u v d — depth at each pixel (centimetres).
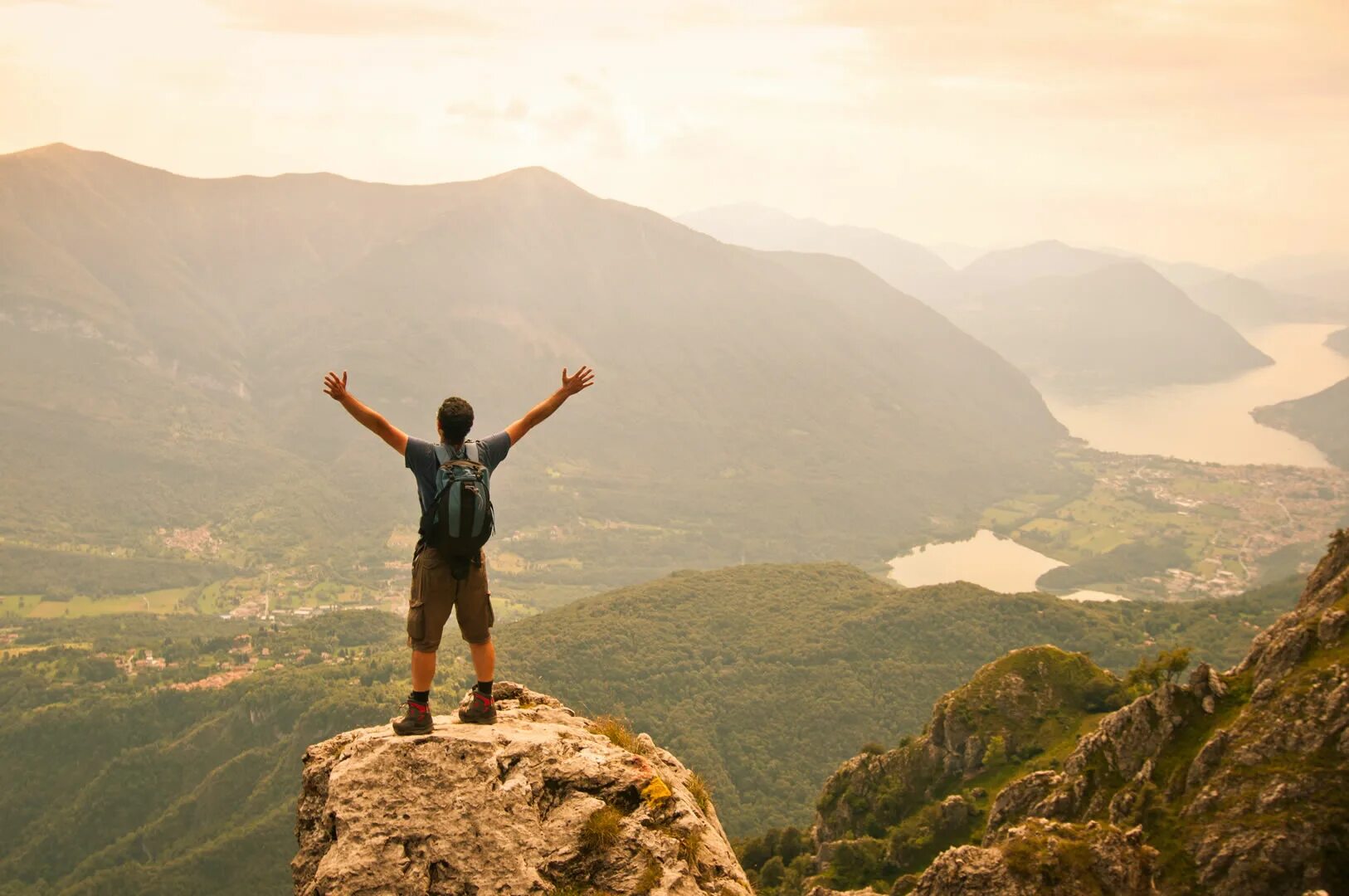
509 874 1081
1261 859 5569
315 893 1052
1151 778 6531
